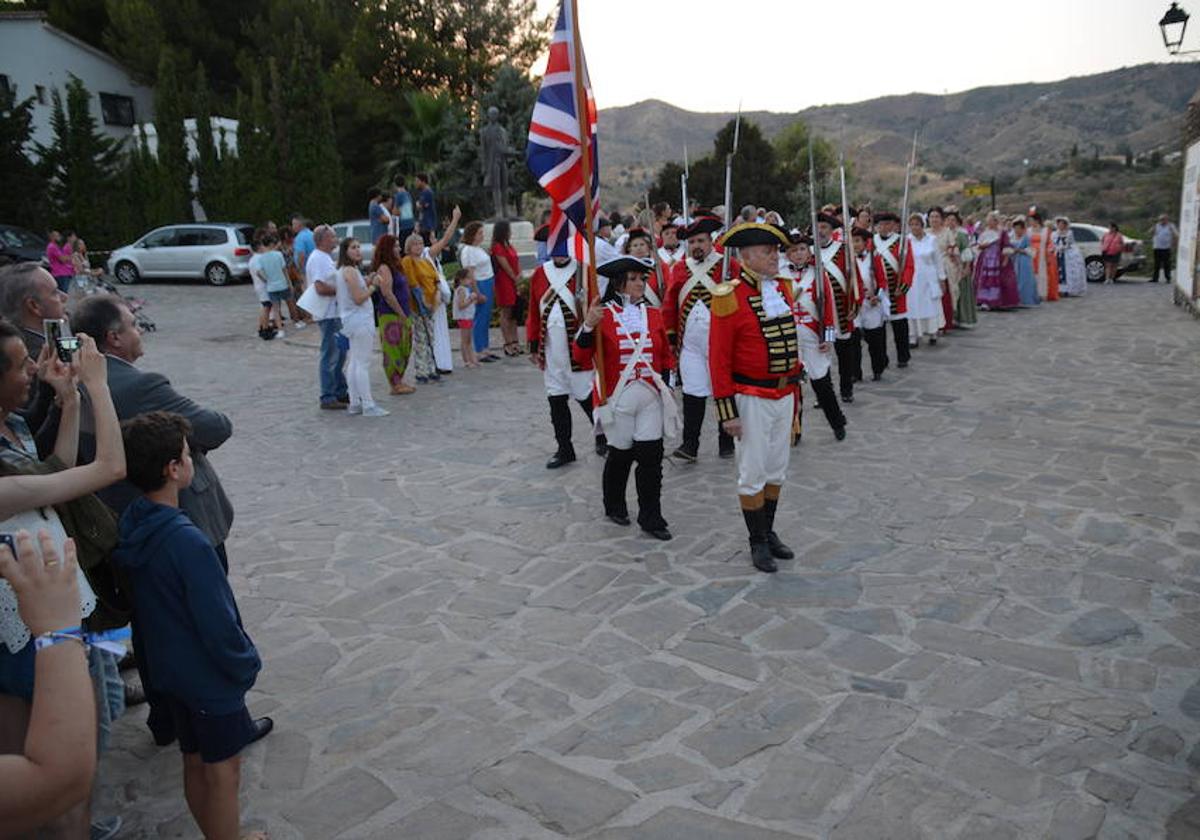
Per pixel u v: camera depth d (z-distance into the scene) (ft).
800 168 138.92
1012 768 10.98
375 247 33.50
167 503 9.73
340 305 30.48
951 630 14.44
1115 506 19.61
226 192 92.02
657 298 24.45
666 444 26.43
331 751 12.05
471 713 12.78
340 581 17.57
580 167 18.03
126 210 90.38
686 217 26.13
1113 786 10.58
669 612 15.57
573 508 21.12
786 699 12.74
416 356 35.81
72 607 6.25
